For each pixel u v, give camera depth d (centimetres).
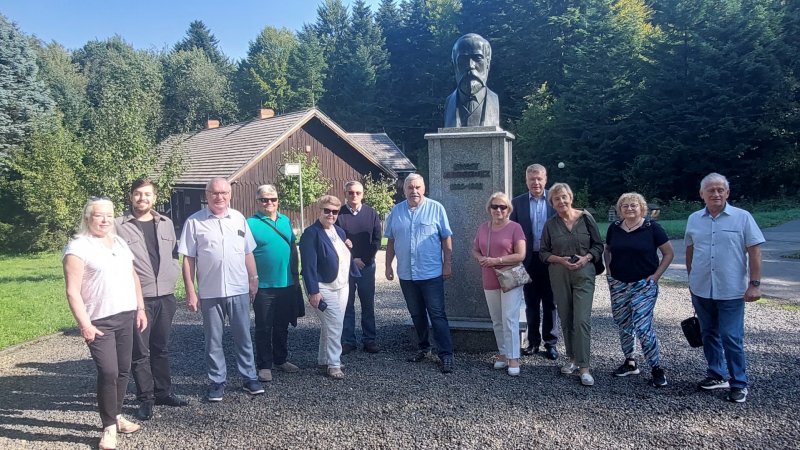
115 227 455
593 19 3628
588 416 438
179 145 1273
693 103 3020
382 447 396
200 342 712
